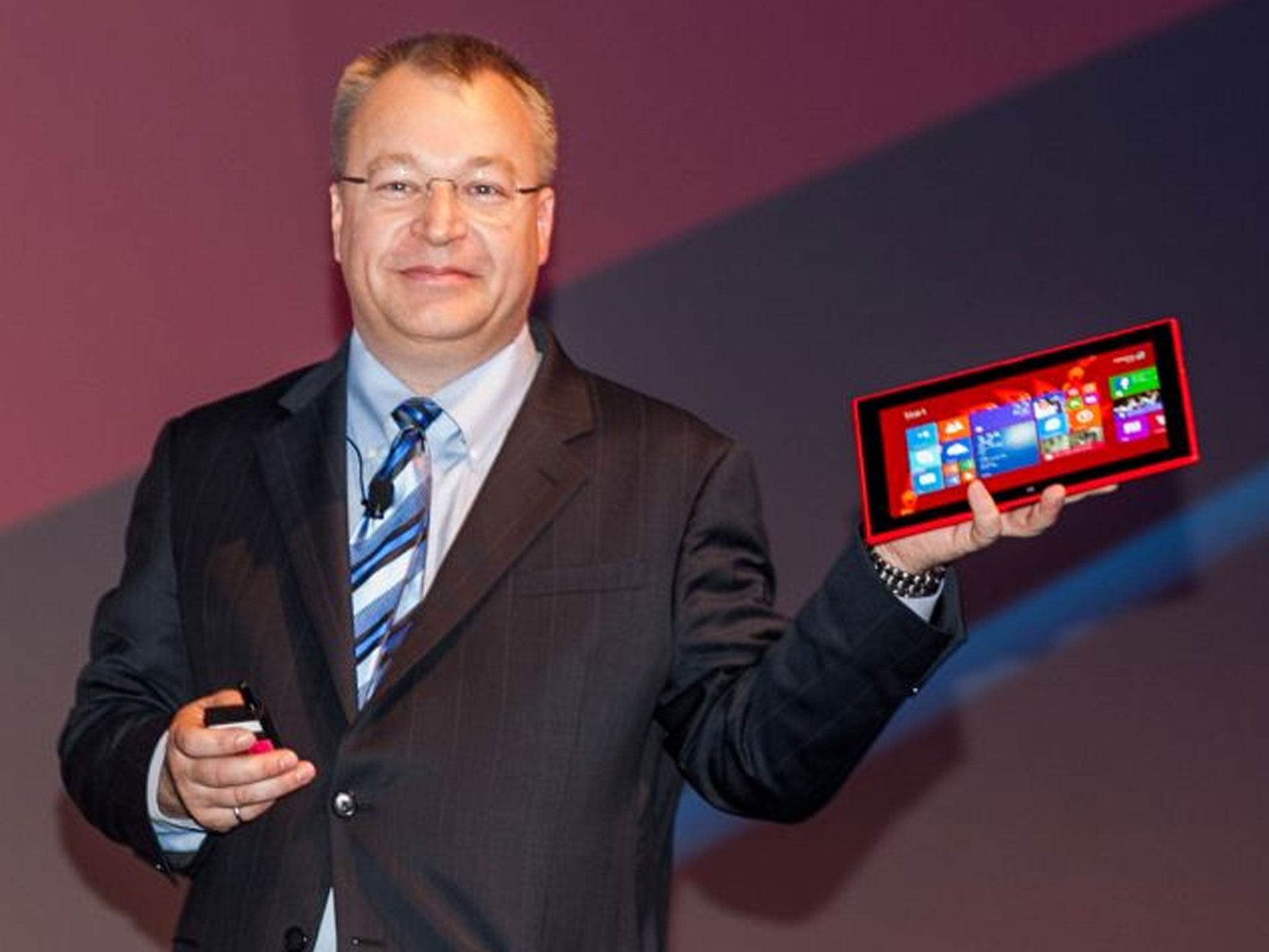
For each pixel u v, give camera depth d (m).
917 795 6.83
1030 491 3.30
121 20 6.53
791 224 6.83
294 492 3.74
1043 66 6.96
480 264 3.73
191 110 6.55
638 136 6.78
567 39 6.76
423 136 3.73
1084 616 6.90
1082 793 6.86
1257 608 6.92
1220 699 6.90
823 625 3.45
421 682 3.51
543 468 3.71
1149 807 6.86
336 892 3.42
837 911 6.77
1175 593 6.91
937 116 6.91
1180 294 6.95
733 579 3.71
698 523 3.73
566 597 3.59
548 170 3.88
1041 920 6.82
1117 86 6.98
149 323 6.51
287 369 6.57
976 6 6.94
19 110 6.46
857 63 6.89
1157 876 6.86
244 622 3.66
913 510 3.36
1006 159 6.93
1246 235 6.98
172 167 6.54
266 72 6.61
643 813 3.60
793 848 6.78
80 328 6.47
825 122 6.86
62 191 6.47
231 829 3.56
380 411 3.83
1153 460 3.25
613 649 3.57
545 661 3.53
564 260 6.71
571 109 6.75
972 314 6.88
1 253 6.43
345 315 6.61
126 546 3.99
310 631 3.61
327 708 3.54
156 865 3.71
